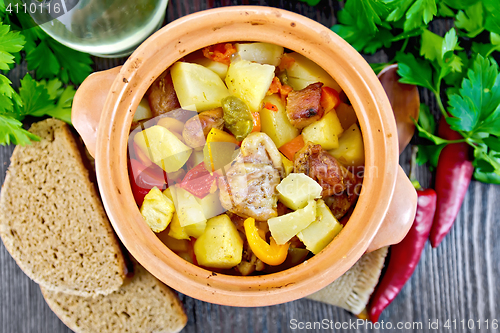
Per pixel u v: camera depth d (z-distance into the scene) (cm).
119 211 32
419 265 41
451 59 37
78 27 36
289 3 40
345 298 40
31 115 40
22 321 41
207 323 41
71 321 40
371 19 37
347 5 37
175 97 34
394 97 39
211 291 32
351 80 33
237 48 34
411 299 41
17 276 41
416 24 37
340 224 34
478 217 41
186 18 32
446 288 41
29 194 40
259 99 33
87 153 40
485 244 41
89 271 39
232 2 40
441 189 40
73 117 34
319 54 33
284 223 33
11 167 40
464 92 37
